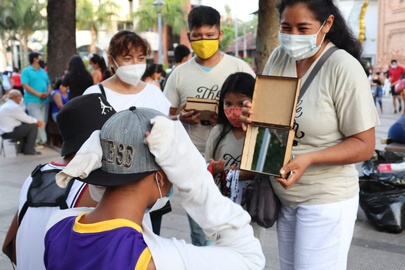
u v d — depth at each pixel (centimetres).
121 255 118
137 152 123
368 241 427
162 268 120
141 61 302
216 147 280
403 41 3384
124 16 3819
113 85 311
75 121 182
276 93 207
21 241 180
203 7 343
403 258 391
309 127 215
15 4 2953
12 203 542
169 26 3769
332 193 218
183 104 354
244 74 262
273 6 562
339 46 225
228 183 253
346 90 206
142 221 131
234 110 259
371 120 205
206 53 342
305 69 226
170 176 124
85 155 124
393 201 443
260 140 209
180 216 493
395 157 483
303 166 202
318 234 221
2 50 3447
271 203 234
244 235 133
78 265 123
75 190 177
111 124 127
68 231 134
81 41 3706
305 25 208
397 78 1888
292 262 242
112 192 128
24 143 851
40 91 899
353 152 206
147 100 311
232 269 128
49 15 978
